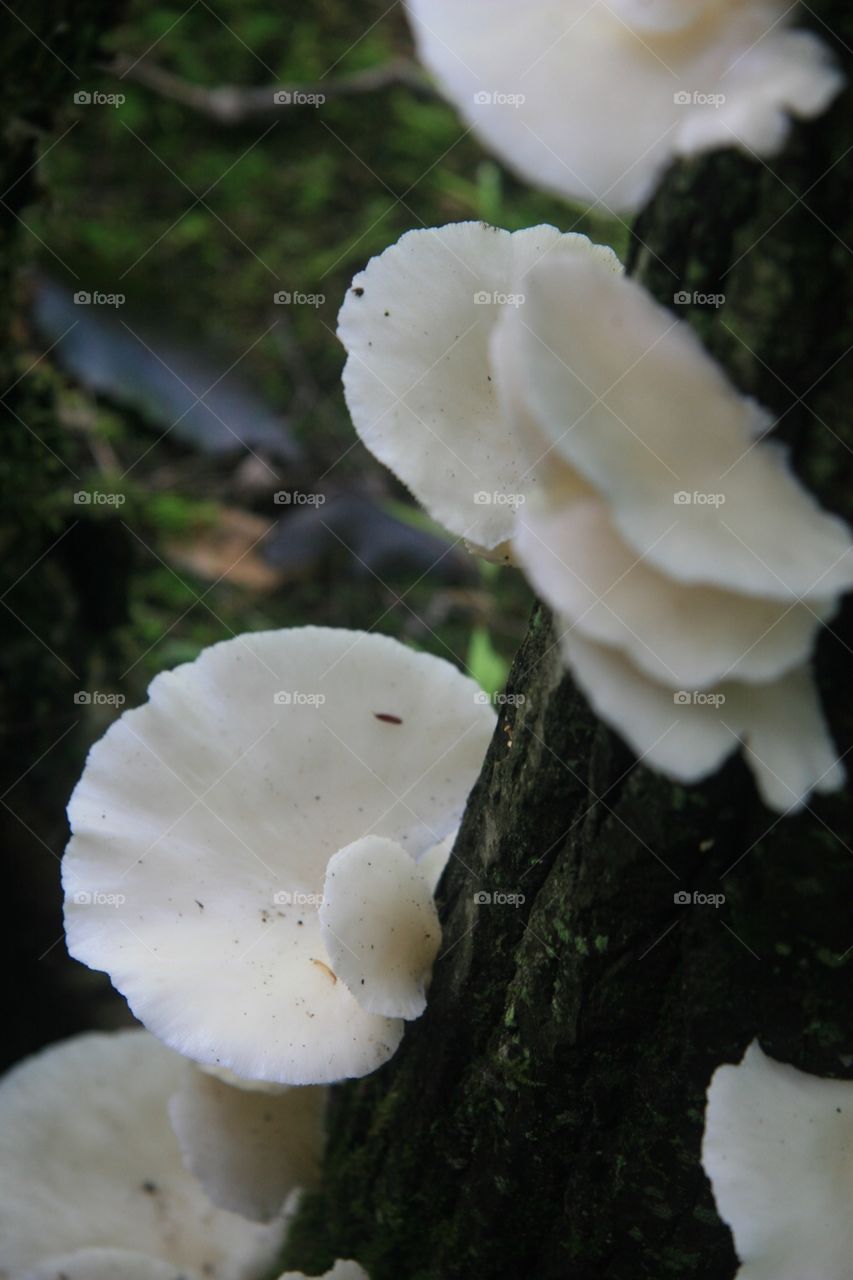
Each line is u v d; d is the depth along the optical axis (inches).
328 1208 24.7
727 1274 22.5
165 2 46.3
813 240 19.8
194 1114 24.5
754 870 21.0
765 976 21.4
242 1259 25.4
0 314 28.7
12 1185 25.9
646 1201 22.4
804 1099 21.4
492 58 20.4
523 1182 23.0
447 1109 23.3
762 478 20.2
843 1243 21.0
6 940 30.0
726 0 19.9
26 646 29.4
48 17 27.0
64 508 29.6
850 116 19.5
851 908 20.9
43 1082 26.5
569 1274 23.3
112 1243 25.8
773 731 20.2
